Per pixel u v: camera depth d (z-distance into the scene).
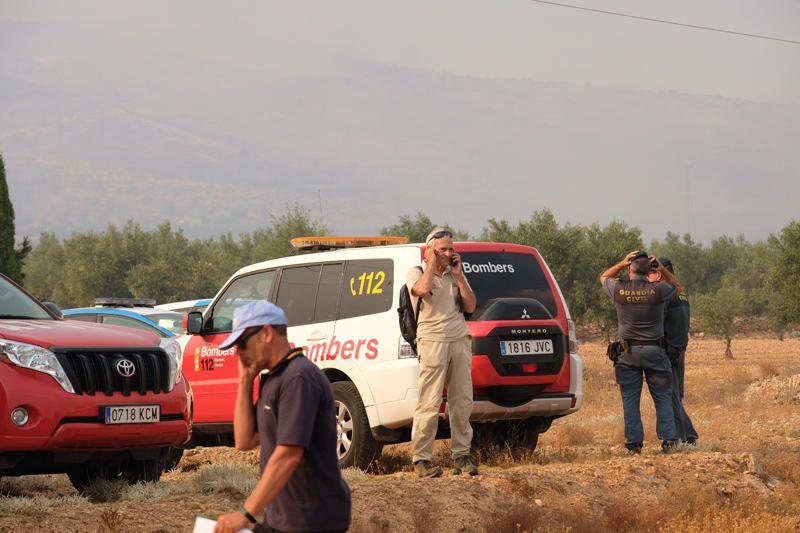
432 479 15.85
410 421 17.12
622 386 20.61
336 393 18.19
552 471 17.47
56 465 14.24
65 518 12.64
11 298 16.33
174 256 126.00
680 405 21.61
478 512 14.84
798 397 37.28
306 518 8.10
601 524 14.88
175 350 15.79
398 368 17.20
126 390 14.58
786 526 15.38
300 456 7.95
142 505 13.66
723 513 15.65
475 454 19.22
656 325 20.30
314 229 111.06
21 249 36.56
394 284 17.83
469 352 16.69
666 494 16.75
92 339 14.70
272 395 8.14
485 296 18.12
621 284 20.42
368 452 17.69
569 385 18.80
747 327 133.38
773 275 73.94
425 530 13.86
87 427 14.01
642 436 20.44
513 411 17.95
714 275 179.88
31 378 13.78
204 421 20.45
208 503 14.01
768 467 19.62
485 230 100.75
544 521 14.82
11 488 16.34
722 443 22.92
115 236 136.12
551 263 93.88
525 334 18.00
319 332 18.67
